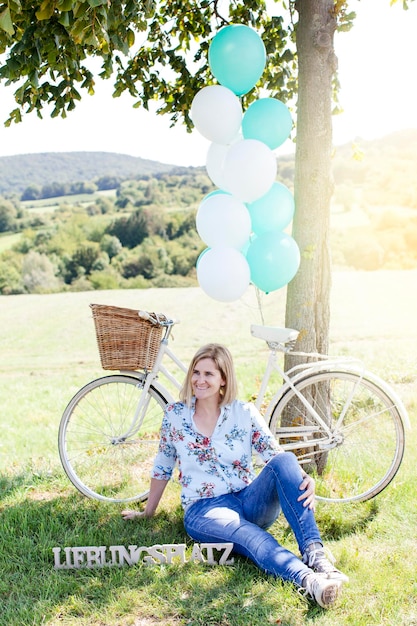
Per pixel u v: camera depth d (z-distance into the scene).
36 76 3.50
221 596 2.77
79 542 3.29
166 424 3.30
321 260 4.04
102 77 4.24
